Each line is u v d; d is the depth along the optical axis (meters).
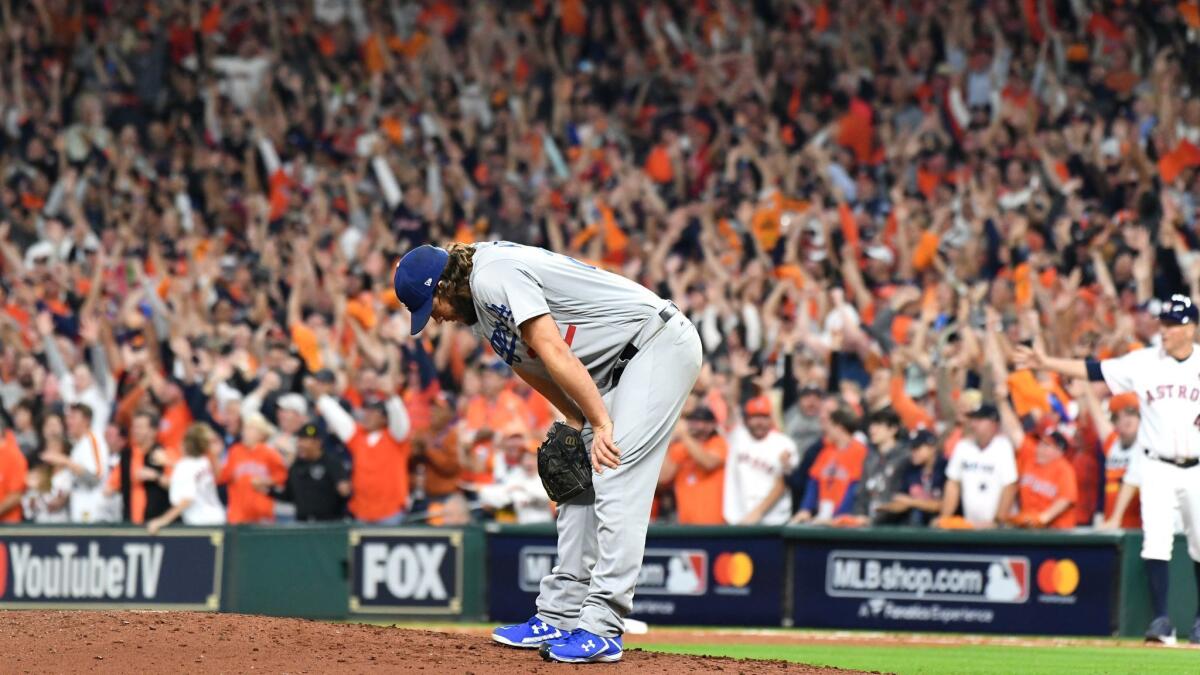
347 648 18.69
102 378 51.44
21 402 44.19
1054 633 34.41
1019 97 60.59
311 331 47.31
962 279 48.88
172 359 51.50
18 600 39.53
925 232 50.47
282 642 18.95
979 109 58.94
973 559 35.19
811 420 40.38
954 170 58.22
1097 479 36.38
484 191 61.03
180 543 39.22
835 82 65.69
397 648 18.77
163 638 19.05
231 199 64.31
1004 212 53.59
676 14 72.62
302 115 68.31
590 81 69.69
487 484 40.16
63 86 70.31
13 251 58.75
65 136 68.19
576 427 19.39
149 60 72.69
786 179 58.84
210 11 74.19
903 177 58.00
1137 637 33.88
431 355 44.75
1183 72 60.47
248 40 73.00
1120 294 44.84
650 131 66.19
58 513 41.53
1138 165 52.09
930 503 36.66
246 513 40.03
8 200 64.12
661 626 37.50
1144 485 32.09
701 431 38.34
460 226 58.53
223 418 44.06
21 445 43.62
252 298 53.88
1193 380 31.47
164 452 40.75
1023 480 35.69
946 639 34.22
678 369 18.06
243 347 45.81
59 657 18.00
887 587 35.94
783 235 54.47
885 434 37.22
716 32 70.94
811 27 69.06
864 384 43.28
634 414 17.89
